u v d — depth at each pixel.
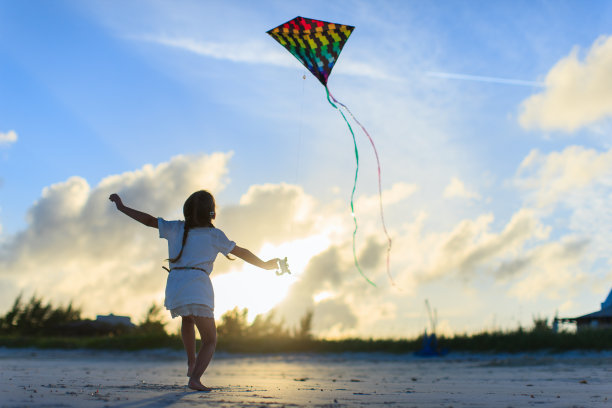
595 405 3.28
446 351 20.77
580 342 18.39
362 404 3.24
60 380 5.32
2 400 2.92
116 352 24.31
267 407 2.88
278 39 4.96
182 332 4.32
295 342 24.69
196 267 3.90
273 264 4.07
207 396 3.49
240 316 33.84
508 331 20.92
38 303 44.84
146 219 4.04
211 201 4.09
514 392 4.55
